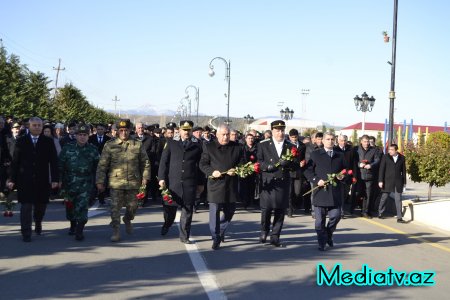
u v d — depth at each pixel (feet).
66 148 28.60
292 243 29.58
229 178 27.43
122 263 23.44
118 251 25.91
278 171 27.86
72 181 28.37
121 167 28.63
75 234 29.48
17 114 106.73
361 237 32.42
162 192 28.45
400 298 19.35
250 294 19.17
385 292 20.10
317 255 26.35
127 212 29.78
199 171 29.58
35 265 22.72
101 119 236.84
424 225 38.45
